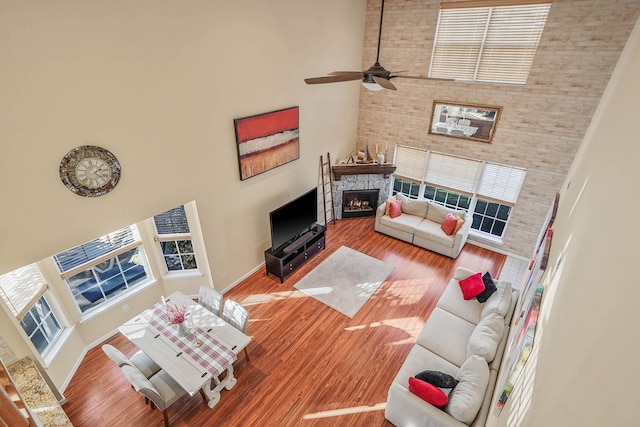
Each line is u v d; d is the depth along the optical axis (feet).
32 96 10.07
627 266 3.31
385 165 24.56
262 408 13.34
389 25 21.48
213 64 14.46
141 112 12.69
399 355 15.49
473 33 18.98
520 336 8.98
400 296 18.88
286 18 16.88
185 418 13.00
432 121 22.22
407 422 11.89
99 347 15.83
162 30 12.42
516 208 21.09
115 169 12.44
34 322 13.34
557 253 8.90
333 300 18.60
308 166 22.17
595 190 7.07
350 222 26.30
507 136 19.79
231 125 16.16
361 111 25.07
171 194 14.73
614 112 9.04
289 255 20.10
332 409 13.32
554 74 17.33
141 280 17.37
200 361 12.62
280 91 18.10
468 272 17.39
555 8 16.38
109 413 13.16
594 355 3.34
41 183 10.87
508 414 7.07
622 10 14.90
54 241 11.66
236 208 18.07
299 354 15.52
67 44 10.36
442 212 23.03
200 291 15.96
